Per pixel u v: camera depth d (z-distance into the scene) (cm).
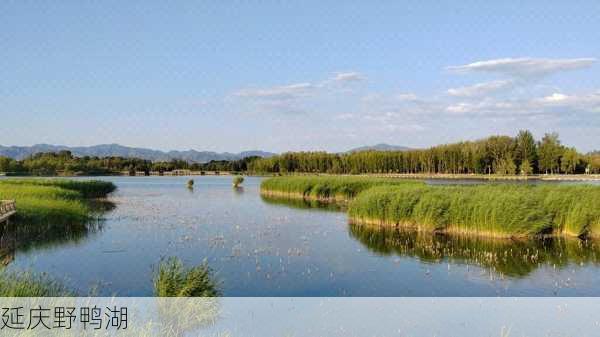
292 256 2244
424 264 2083
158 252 2331
